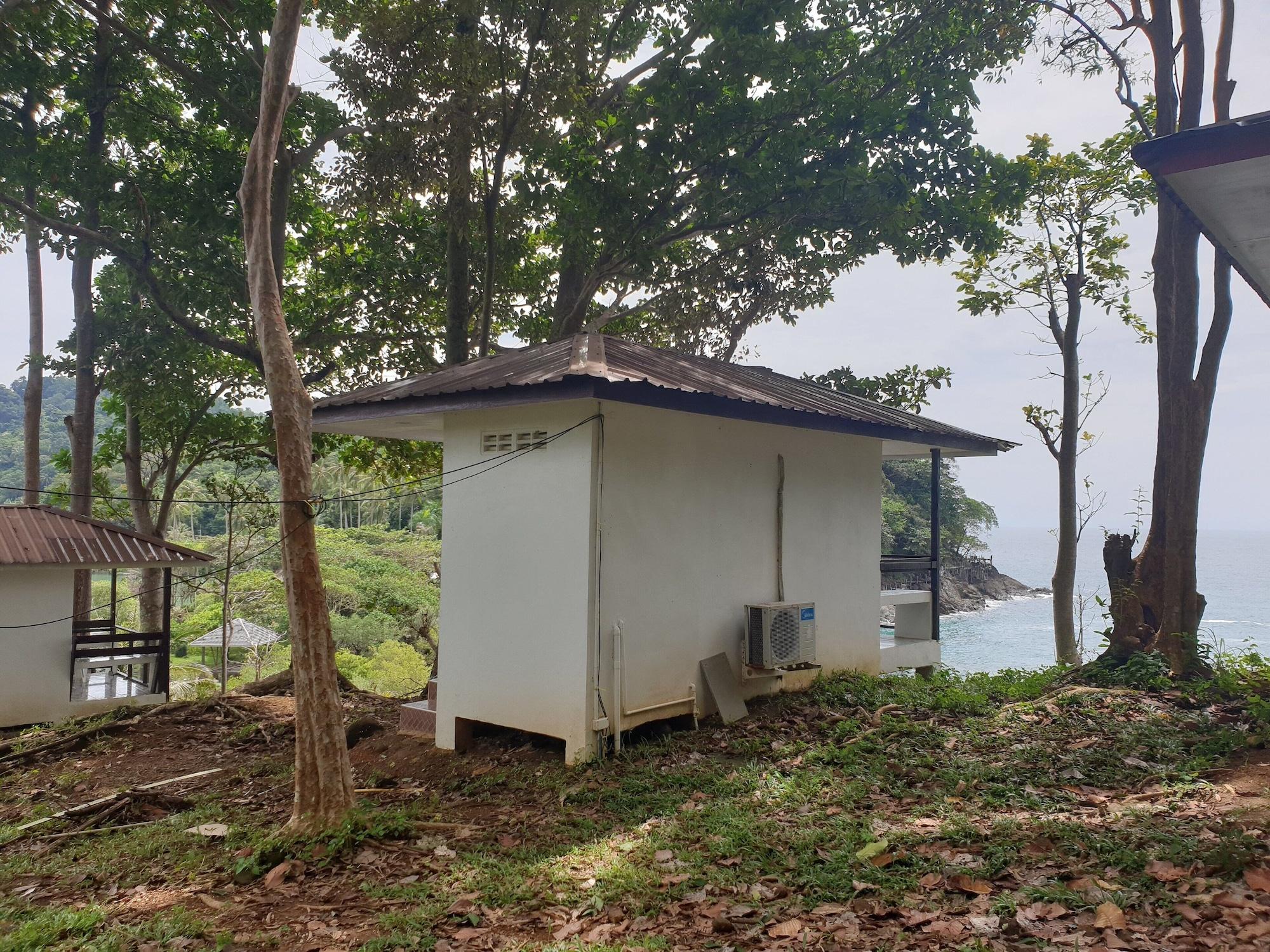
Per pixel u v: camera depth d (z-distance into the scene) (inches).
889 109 584.1
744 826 234.1
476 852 243.3
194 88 637.3
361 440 772.0
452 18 535.8
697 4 628.4
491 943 180.7
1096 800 236.5
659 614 343.0
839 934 163.0
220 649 1493.6
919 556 539.5
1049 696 378.0
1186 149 158.2
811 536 423.8
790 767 295.6
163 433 810.2
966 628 1731.1
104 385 752.3
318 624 272.4
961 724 335.6
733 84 590.9
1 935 203.6
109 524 642.8
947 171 615.8
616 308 773.9
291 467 276.1
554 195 601.3
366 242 754.2
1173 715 324.5
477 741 361.1
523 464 339.6
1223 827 194.5
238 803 329.4
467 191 580.1
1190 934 144.9
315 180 735.7
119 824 322.7
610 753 320.2
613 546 322.7
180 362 701.9
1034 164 690.8
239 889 231.8
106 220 634.8
